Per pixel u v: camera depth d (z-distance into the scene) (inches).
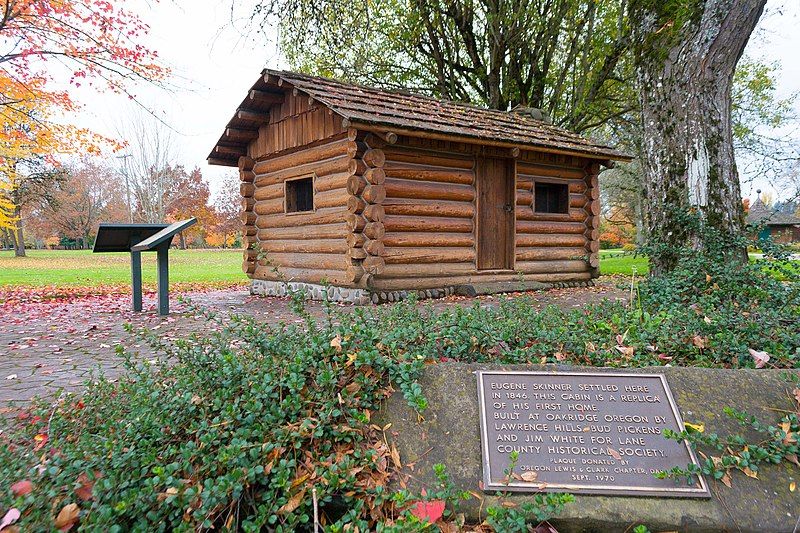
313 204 342.3
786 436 85.9
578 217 409.1
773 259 171.5
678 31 203.9
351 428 89.7
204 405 94.5
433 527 73.4
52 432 97.0
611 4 601.9
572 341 126.5
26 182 970.1
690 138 202.5
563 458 87.0
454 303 295.6
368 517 78.7
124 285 479.5
